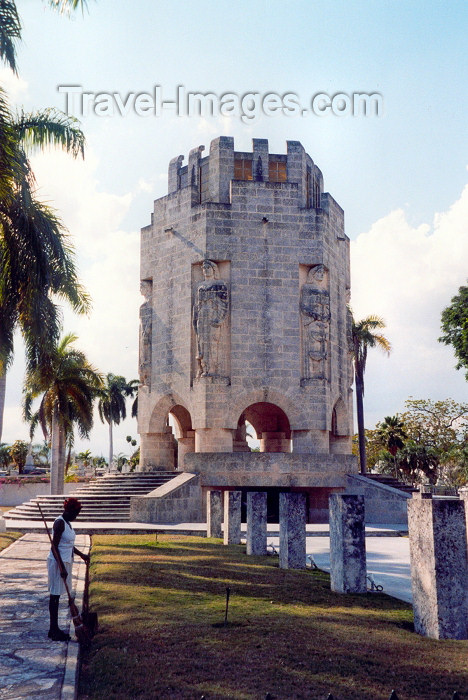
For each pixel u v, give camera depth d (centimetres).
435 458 7200
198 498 3281
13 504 6319
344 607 1168
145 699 704
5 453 9619
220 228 3672
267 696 598
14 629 1002
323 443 3606
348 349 4166
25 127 2180
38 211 2092
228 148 3819
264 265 3675
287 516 1653
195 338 3675
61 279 2178
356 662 837
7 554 1900
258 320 3628
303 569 1625
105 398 4591
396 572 1581
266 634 960
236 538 2222
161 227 3962
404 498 3291
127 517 3138
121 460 11562
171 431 3897
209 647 890
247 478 3384
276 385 3591
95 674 789
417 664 832
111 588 1302
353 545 1312
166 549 2022
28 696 707
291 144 3866
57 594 944
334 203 4031
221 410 3522
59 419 4228
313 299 3678
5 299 2134
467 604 977
